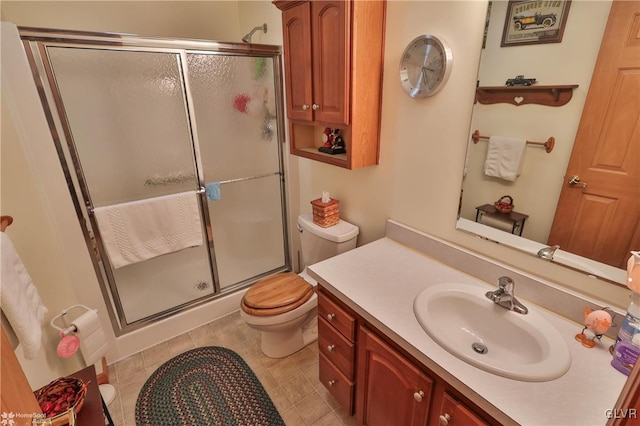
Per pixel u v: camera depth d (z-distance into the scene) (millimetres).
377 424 1315
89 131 1659
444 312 1238
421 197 1525
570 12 909
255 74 2162
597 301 1020
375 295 1243
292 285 1924
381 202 1753
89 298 1799
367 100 1526
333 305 1361
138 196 1885
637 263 821
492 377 869
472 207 1313
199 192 2080
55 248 1574
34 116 1459
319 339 1546
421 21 1317
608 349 956
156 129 1861
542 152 1053
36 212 1490
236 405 1683
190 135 1978
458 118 1284
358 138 1563
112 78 1672
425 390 1015
